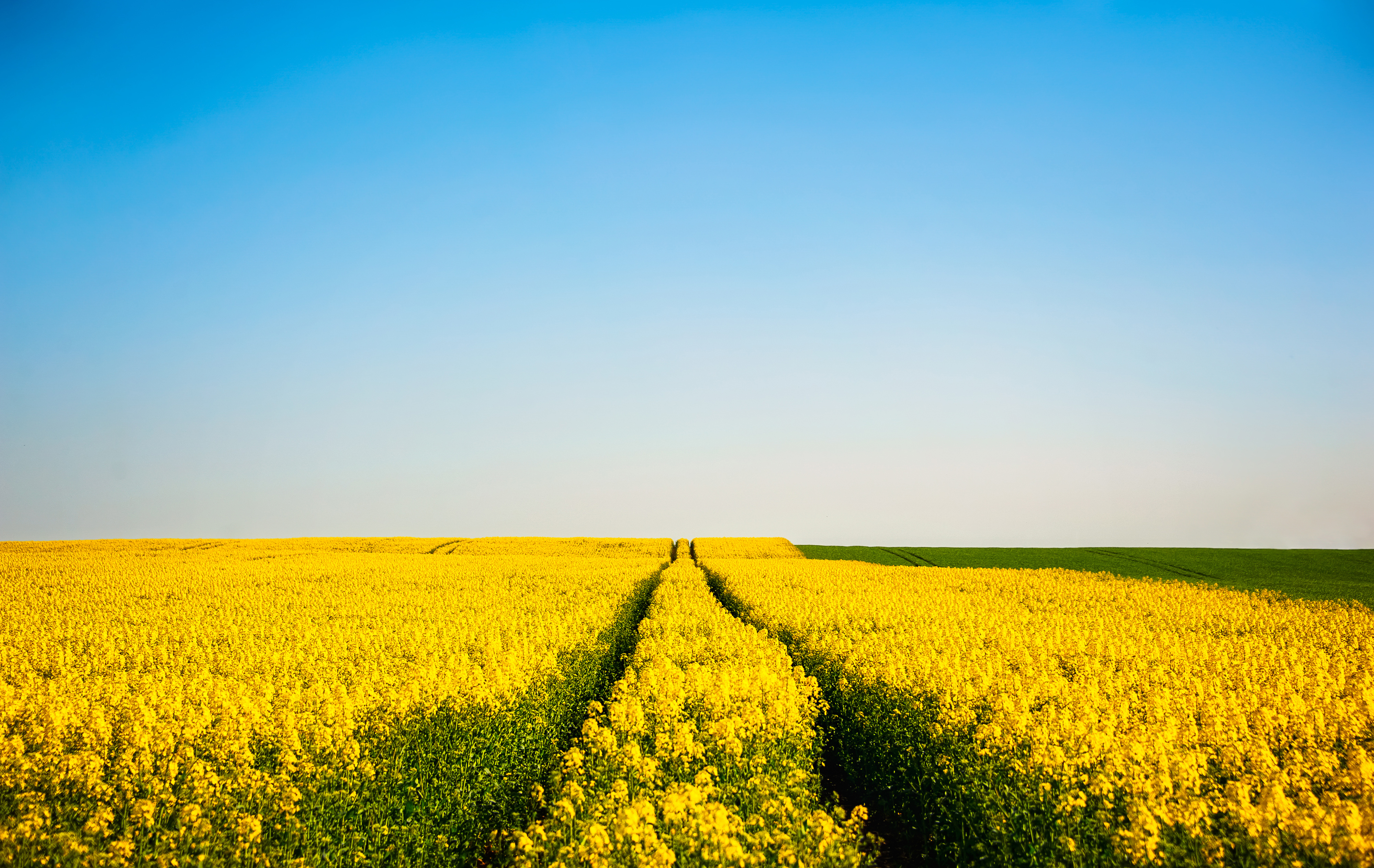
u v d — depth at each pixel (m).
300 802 7.97
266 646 16.34
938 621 20.48
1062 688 11.52
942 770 9.40
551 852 6.76
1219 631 22.78
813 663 16.80
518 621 19.94
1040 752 8.16
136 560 48.28
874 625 21.06
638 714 9.88
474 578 36.84
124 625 20.30
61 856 6.50
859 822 7.38
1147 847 6.65
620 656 20.70
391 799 8.50
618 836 6.36
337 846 7.61
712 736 9.56
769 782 8.42
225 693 9.72
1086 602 28.61
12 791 7.61
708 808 6.62
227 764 8.34
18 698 9.85
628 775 8.69
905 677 12.18
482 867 8.87
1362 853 6.21
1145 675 13.31
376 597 27.55
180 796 7.64
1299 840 6.54
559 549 69.19
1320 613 25.91
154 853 6.87
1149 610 26.30
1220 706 10.37
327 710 9.36
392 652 15.47
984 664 13.27
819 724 13.38
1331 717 9.91
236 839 7.28
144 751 8.20
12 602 26.03
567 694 13.88
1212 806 7.22
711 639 18.22
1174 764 7.99
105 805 7.52
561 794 8.70
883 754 10.88
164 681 11.59
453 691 10.45
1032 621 21.77
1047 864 7.21
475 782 9.45
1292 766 8.12
